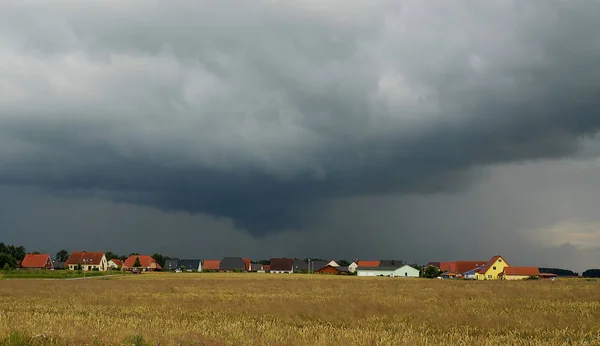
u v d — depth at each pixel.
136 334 21.97
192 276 133.50
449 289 63.97
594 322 30.75
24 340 20.30
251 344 21.39
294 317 34.38
